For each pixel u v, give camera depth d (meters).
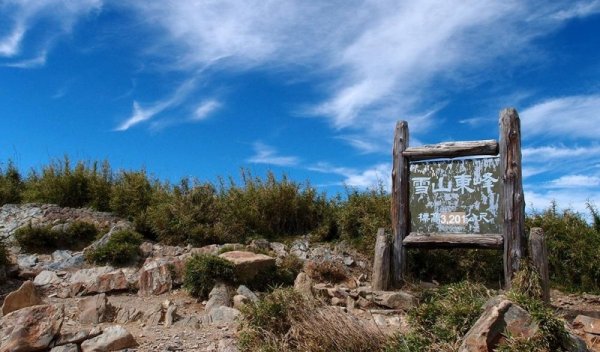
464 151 8.62
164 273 8.70
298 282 8.05
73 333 5.63
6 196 13.66
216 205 11.59
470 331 4.85
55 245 10.87
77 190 13.28
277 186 12.17
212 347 5.74
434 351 4.96
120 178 13.61
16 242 10.75
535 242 7.81
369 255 10.30
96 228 11.35
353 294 8.30
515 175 8.10
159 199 12.12
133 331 6.41
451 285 7.15
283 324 5.76
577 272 9.87
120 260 9.84
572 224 10.65
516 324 4.68
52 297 8.26
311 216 11.99
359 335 5.36
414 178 9.07
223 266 8.40
